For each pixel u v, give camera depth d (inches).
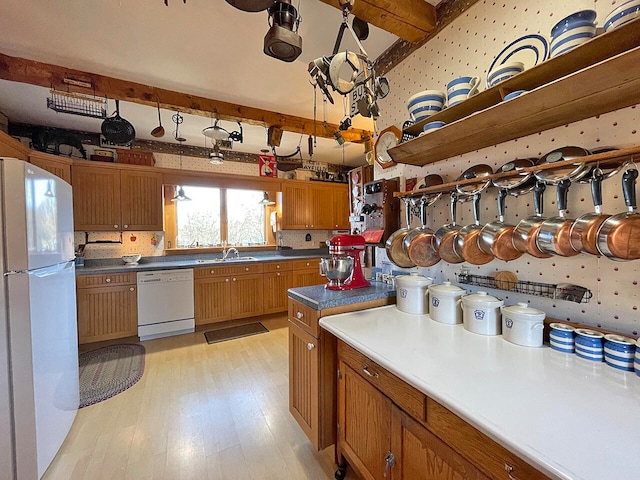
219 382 92.0
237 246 179.8
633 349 34.2
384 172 81.7
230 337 132.2
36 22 67.5
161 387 88.9
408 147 58.0
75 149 135.8
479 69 55.2
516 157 49.3
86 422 72.1
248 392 86.3
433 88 65.5
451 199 58.0
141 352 115.5
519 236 44.9
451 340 45.3
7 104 109.2
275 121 121.1
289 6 46.8
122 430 69.3
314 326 59.0
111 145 143.8
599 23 38.9
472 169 55.1
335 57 48.9
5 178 49.9
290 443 65.7
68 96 92.4
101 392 85.6
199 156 167.0
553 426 25.2
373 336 47.3
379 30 71.6
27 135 127.8
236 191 181.2
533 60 45.2
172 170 147.5
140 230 139.5
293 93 104.1
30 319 52.1
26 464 51.5
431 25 62.8
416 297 59.6
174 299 135.4
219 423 72.1
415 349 42.0
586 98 35.1
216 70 88.8
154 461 60.0
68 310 69.8
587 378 33.3
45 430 56.1
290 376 70.2
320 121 131.0
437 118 54.0
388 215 75.2
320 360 58.0
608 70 30.2
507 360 38.1
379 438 44.5
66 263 69.7
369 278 89.3
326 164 210.7
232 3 42.0
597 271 39.6
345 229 204.2
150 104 101.2
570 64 36.4
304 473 57.7
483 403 28.7
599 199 36.6
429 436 35.2
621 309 37.4
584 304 41.3
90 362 106.0
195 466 58.9
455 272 61.8
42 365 55.5
